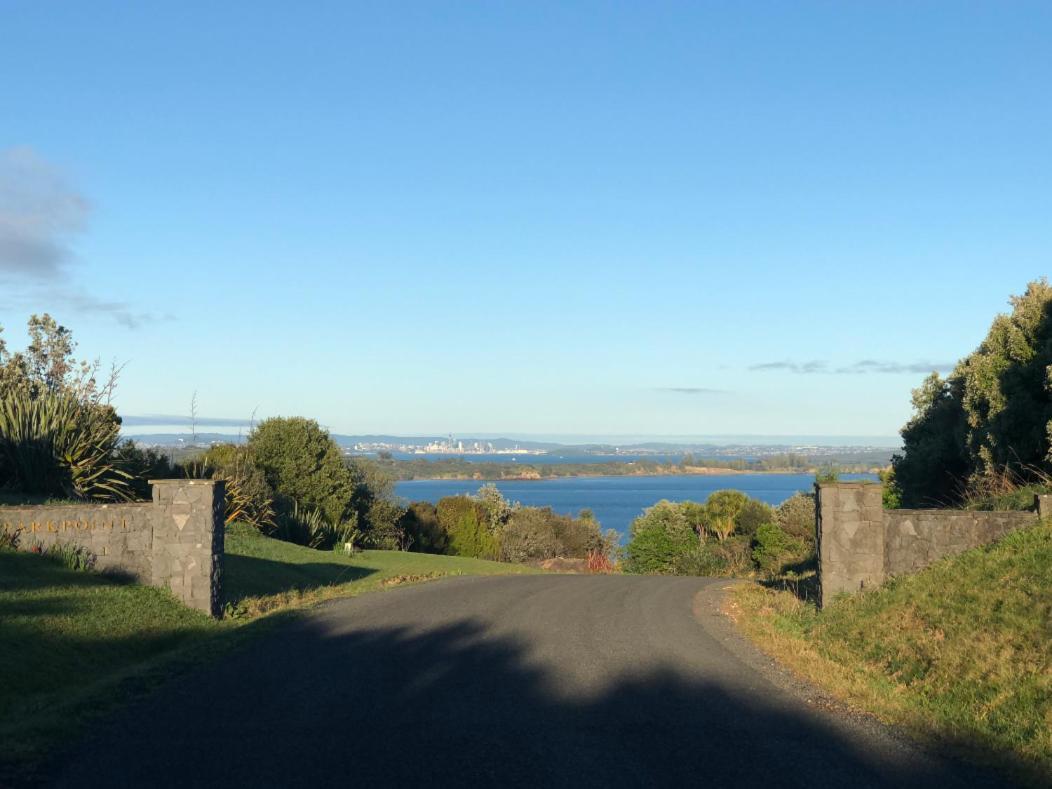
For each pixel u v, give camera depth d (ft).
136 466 77.30
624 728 25.49
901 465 89.76
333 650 37.86
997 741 24.13
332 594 59.98
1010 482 62.08
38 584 42.01
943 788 20.33
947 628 34.37
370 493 160.45
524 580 75.56
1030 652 29.50
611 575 92.12
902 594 41.32
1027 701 26.20
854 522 47.44
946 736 24.73
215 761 21.91
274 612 49.67
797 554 118.52
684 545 186.50
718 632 44.57
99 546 47.26
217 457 111.34
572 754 22.79
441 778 20.67
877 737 24.73
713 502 214.48
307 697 29.04
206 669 33.55
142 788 19.84
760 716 27.04
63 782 20.20
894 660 33.94
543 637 42.27
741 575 114.73
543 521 230.89
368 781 20.42
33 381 95.91
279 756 22.36
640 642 41.09
